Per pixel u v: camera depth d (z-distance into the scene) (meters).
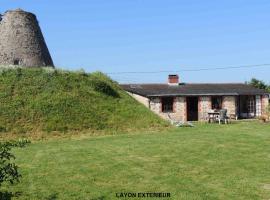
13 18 32.16
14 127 23.02
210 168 13.01
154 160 14.61
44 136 22.55
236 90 39.09
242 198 9.74
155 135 22.42
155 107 36.34
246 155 15.05
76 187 11.05
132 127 25.19
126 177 12.08
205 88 39.38
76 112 25.39
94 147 18.27
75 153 16.58
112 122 25.31
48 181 11.77
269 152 15.59
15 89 26.45
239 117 39.31
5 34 31.81
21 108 24.72
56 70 29.20
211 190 10.45
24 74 28.16
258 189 10.48
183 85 40.91
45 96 26.28
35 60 31.95
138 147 17.69
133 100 30.30
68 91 27.42
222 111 32.09
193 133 22.67
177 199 9.72
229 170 12.67
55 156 15.92
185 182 11.30
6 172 7.48
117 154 16.06
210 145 17.55
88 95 27.69
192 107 38.03
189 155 15.34
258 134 21.22
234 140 18.91
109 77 32.72
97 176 12.27
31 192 10.64
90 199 9.93
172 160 14.49
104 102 27.61
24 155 16.28
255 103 39.81
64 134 23.17
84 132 23.72
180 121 34.19
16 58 31.28
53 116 24.53
